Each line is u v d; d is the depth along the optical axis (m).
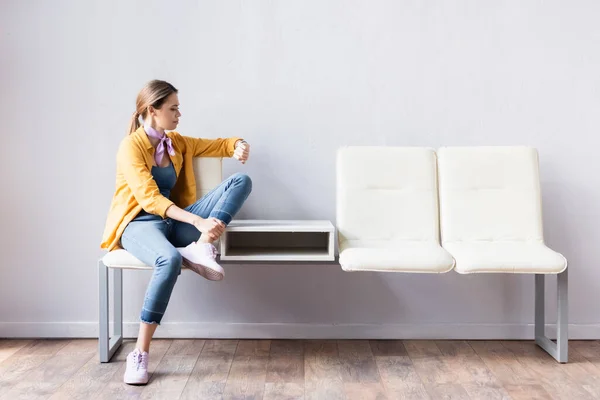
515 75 2.69
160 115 2.34
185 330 2.71
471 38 2.69
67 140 2.68
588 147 2.71
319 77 2.69
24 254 2.71
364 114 2.70
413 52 2.69
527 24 2.68
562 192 2.72
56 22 2.65
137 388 2.08
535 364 2.36
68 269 2.71
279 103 2.70
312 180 2.72
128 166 2.25
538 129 2.70
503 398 2.00
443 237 2.48
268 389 2.07
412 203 2.49
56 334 2.72
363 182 2.50
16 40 2.65
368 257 2.19
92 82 2.67
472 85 2.70
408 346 2.61
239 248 2.54
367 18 2.68
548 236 2.72
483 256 2.23
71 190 2.69
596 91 2.70
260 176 2.72
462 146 2.67
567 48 2.69
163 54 2.68
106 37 2.67
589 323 2.72
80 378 2.18
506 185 2.51
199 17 2.68
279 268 2.73
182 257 2.18
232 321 2.72
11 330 2.71
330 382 2.14
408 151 2.54
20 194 2.69
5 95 2.66
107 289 2.35
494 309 2.72
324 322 2.73
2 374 2.22
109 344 2.48
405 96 2.70
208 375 2.21
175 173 2.42
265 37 2.69
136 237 2.21
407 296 2.73
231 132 2.71
